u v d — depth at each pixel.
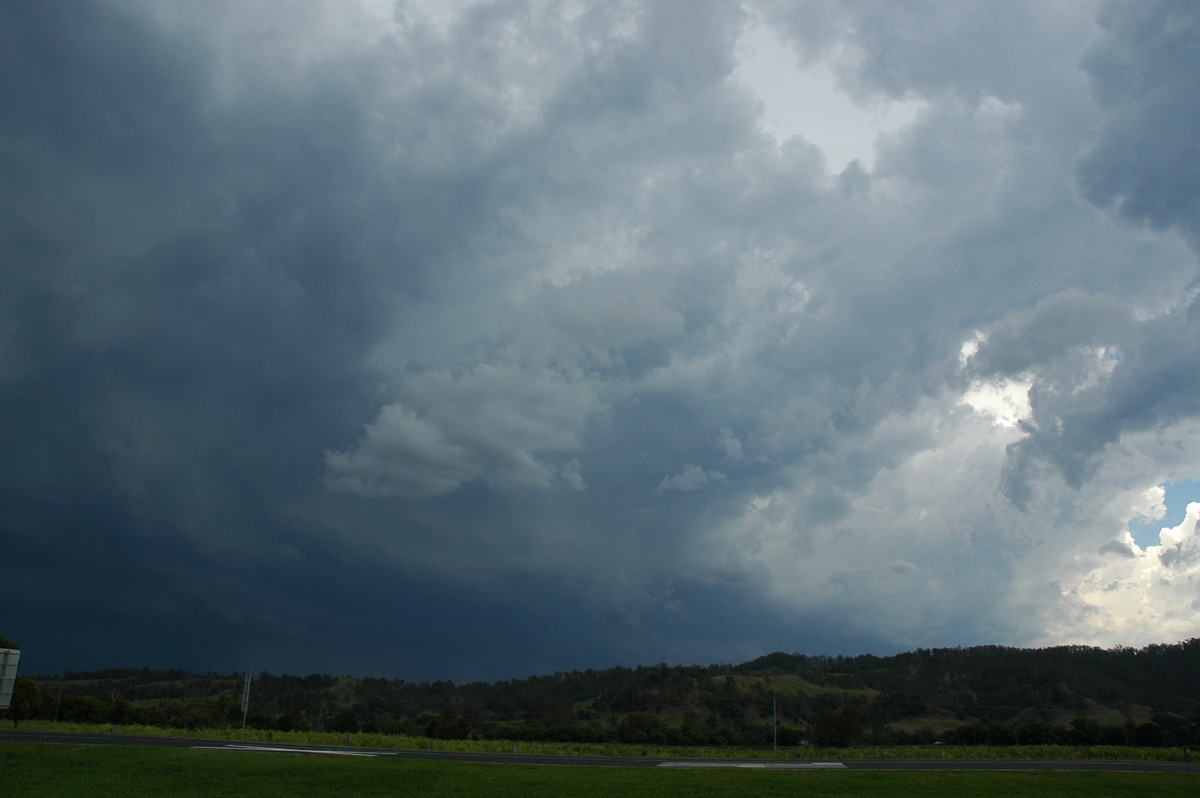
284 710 130.50
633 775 41.06
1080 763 54.88
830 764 52.84
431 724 91.81
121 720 88.31
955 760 58.88
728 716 126.94
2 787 30.94
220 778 35.50
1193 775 45.28
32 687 68.31
